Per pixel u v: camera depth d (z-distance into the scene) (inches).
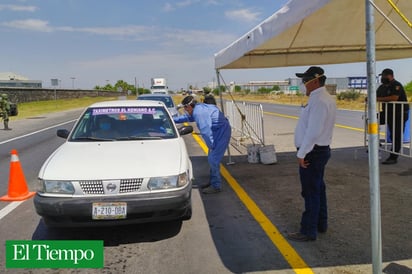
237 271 128.6
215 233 163.2
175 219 167.0
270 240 152.9
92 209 144.8
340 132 489.1
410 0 180.7
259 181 251.1
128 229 170.9
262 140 344.5
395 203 192.5
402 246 141.9
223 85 314.7
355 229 160.6
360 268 126.8
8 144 465.4
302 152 138.6
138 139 193.5
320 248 143.3
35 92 1781.5
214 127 219.6
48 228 175.6
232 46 227.1
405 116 284.7
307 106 141.5
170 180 151.9
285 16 145.7
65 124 741.9
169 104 530.6
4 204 216.2
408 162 290.7
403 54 307.7
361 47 278.4
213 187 226.2
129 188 148.6
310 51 284.5
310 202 147.3
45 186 148.9
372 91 109.1
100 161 160.1
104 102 239.9
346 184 232.8
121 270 132.7
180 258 140.3
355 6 182.5
